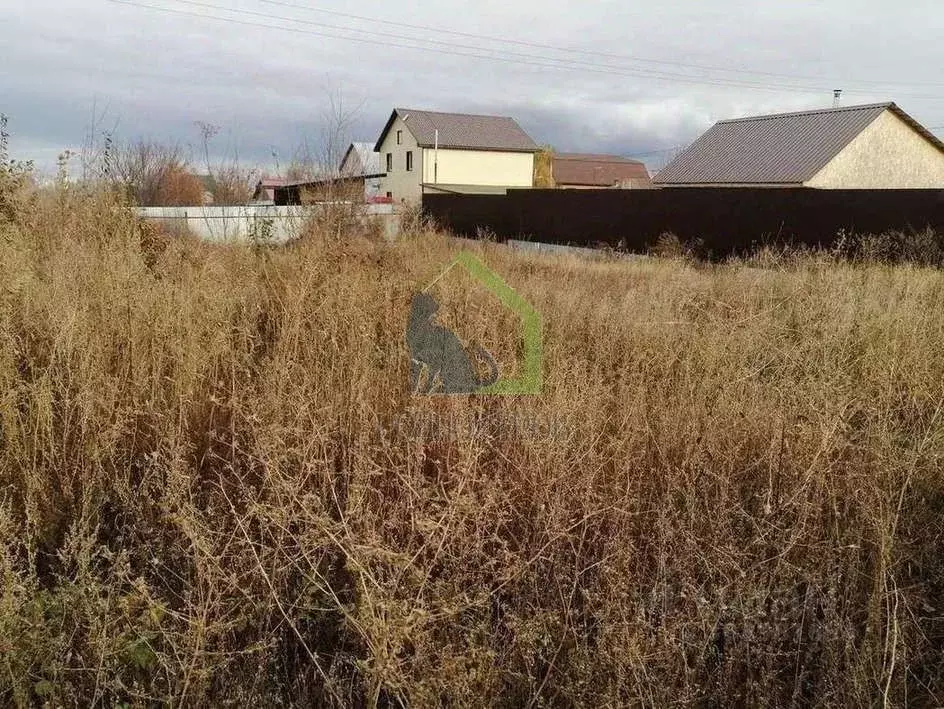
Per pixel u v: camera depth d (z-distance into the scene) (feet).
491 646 6.68
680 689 6.32
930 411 10.63
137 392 10.26
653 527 7.95
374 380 10.77
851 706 6.40
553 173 154.51
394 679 5.90
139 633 6.31
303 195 26.43
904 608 7.20
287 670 6.81
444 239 31.60
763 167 74.08
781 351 12.76
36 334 11.17
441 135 115.14
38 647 6.04
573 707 6.36
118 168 21.98
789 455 8.87
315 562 7.36
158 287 13.29
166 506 7.46
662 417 9.93
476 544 7.06
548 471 8.24
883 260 25.58
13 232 15.01
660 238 40.55
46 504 7.96
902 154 72.59
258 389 10.71
